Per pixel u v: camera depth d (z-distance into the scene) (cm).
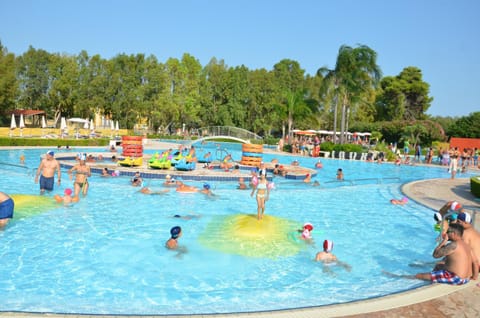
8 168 1770
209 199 1266
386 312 459
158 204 1162
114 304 519
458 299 505
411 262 746
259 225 947
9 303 511
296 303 541
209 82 6512
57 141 3175
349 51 3709
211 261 704
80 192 1271
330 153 3516
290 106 4406
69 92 5403
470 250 580
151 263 684
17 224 883
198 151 3569
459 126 5509
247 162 2200
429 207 1244
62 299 529
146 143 4084
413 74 7188
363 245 849
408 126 4969
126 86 5697
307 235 865
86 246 760
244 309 516
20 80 5294
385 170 2667
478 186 1459
